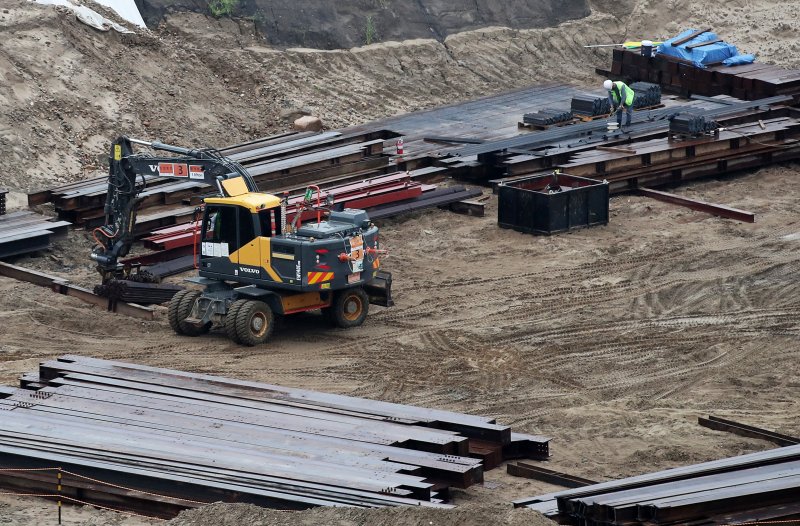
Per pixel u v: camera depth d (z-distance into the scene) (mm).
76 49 88000
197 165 58406
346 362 53969
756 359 53750
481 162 82000
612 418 46844
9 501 38562
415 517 32844
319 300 57750
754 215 75625
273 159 82062
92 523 36500
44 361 52750
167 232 66875
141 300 60281
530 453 42969
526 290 63625
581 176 78438
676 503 33469
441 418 43281
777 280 64438
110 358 53906
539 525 31984
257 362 53812
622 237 72188
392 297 62688
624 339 56469
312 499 36125
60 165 80312
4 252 65938
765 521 33750
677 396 49906
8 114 80562
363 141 90062
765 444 43938
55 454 39281
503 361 54062
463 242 71625
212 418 43125
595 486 36375
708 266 66875
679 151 82562
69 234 71062
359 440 41094
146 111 87688
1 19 86500
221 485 37031
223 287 57875
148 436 41250
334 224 57781
